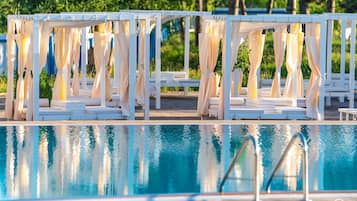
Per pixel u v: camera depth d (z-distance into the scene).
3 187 14.51
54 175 15.56
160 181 15.12
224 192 13.79
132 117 23.72
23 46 23.70
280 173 15.99
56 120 23.19
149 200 13.29
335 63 43.97
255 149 12.35
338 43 52.84
